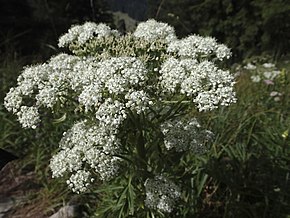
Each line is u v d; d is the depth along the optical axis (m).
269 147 0.63
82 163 0.41
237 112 0.76
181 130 0.44
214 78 0.40
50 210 0.62
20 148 0.76
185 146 0.43
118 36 0.52
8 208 0.64
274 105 0.84
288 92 0.93
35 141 0.75
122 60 0.40
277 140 0.64
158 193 0.43
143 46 0.45
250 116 0.73
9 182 0.70
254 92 0.92
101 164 0.39
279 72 0.99
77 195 0.62
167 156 0.46
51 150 0.72
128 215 0.47
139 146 0.44
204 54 0.47
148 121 0.42
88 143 0.40
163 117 0.43
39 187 0.68
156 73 0.43
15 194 0.67
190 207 0.53
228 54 0.47
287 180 0.58
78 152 0.40
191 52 0.46
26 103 0.55
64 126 0.71
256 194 0.59
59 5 2.38
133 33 0.51
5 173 0.72
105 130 0.40
